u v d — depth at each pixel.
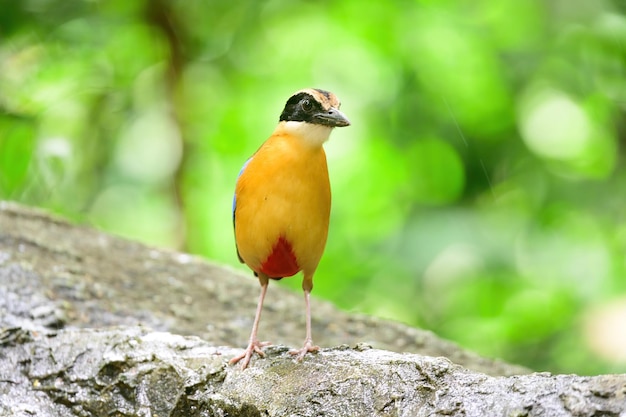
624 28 12.64
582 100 14.03
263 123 14.64
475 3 14.52
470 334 13.65
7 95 13.03
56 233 10.81
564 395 5.02
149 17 13.86
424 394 5.58
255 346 6.80
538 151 14.59
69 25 13.06
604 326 12.10
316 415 5.77
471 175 14.87
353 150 14.42
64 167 12.71
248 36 14.43
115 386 6.86
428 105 14.54
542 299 13.45
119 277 10.02
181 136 14.45
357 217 14.47
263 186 6.39
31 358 7.29
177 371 6.69
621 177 14.41
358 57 14.66
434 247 13.68
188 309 9.61
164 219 15.06
